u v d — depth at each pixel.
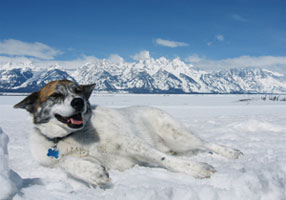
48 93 3.92
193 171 3.42
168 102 46.03
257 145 5.54
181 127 5.01
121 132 3.96
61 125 3.76
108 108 4.59
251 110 22.31
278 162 3.09
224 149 4.73
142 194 2.45
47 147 3.92
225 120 11.32
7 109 23.83
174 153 4.98
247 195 2.55
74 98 3.74
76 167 3.31
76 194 2.74
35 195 2.60
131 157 4.04
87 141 3.85
